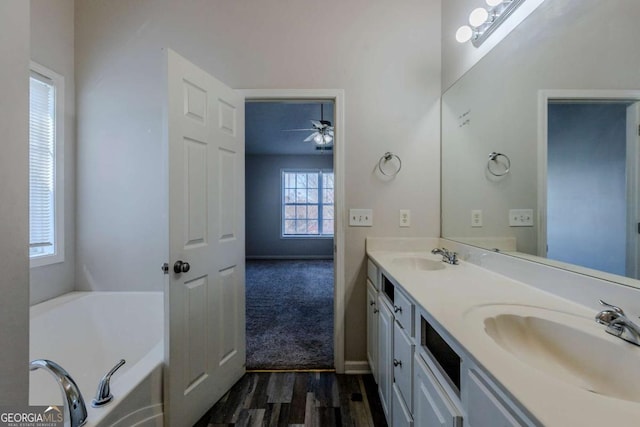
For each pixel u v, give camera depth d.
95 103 2.01
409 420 1.10
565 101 1.05
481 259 1.52
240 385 1.84
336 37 2.01
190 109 1.51
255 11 1.99
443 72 2.00
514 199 1.32
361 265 2.03
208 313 1.63
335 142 2.03
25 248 0.61
